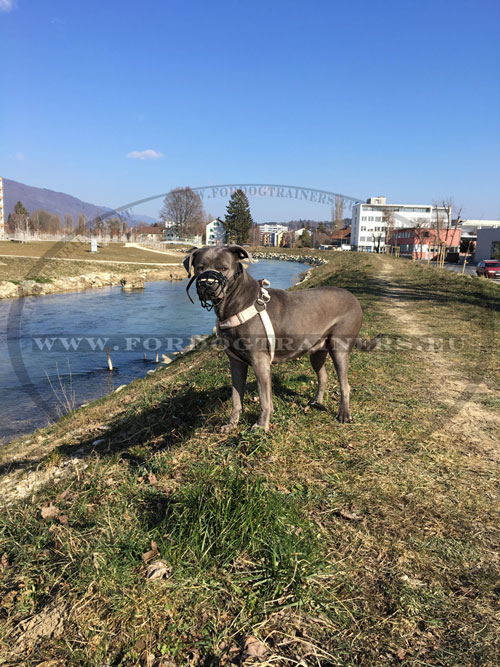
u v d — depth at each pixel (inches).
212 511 114.7
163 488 141.4
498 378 269.1
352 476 146.2
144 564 106.3
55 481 168.4
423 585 99.7
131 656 84.7
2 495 167.8
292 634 87.6
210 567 104.6
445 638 86.0
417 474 148.8
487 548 111.9
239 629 89.1
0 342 663.8
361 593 97.7
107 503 136.6
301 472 148.4
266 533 111.3
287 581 99.3
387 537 116.0
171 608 94.3
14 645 88.8
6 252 1305.4
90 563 106.3
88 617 93.0
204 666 82.5
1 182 2699.3
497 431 188.4
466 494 137.0
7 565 113.9
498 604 93.8
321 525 120.9
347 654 83.0
